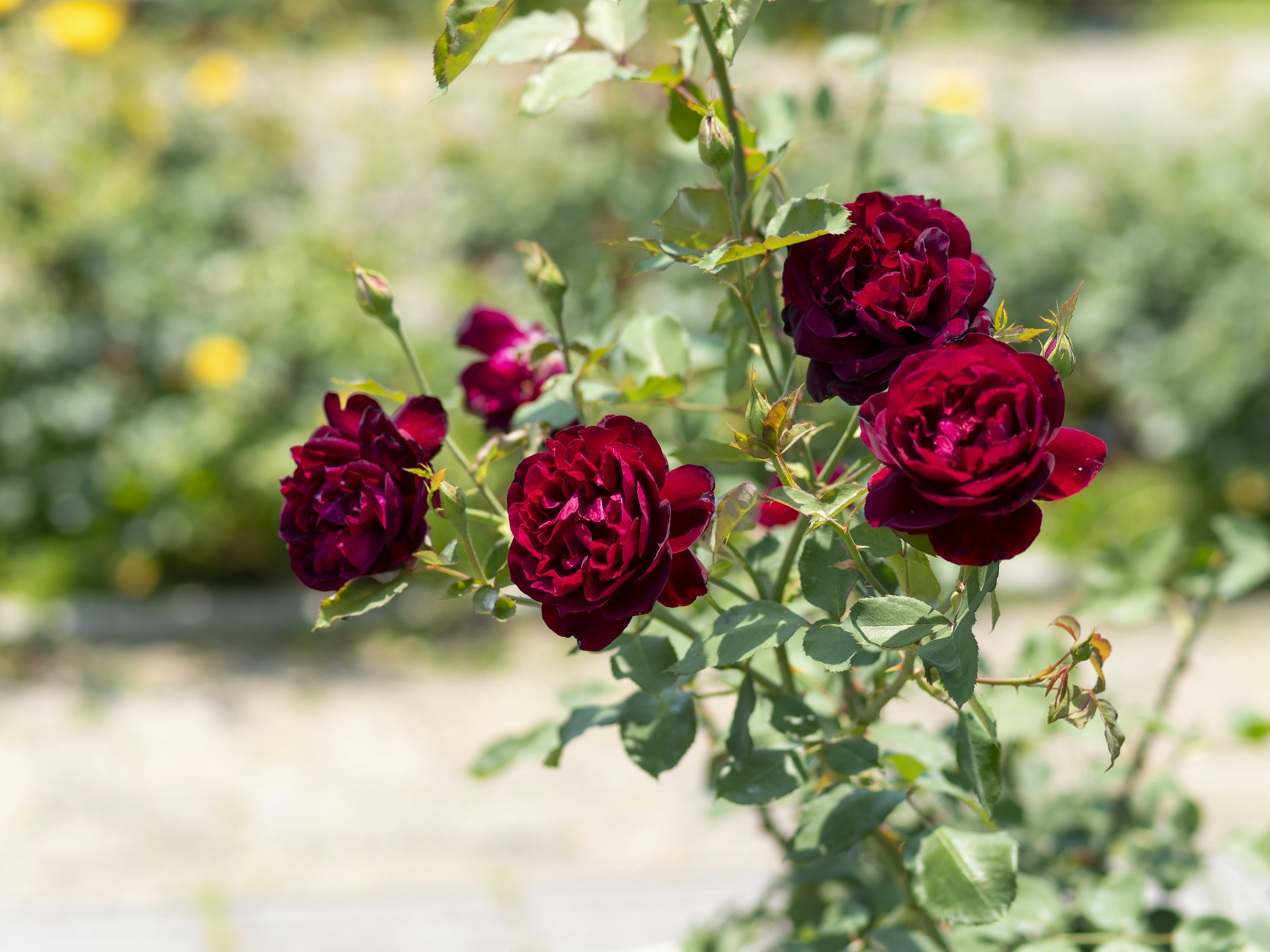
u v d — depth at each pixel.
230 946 2.09
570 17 1.30
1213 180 4.30
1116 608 1.51
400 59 5.17
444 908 2.17
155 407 3.95
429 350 3.93
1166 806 1.71
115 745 3.13
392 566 1.15
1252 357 3.90
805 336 1.13
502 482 3.50
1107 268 4.23
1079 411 4.60
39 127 4.09
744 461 1.17
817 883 1.46
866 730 1.25
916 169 4.07
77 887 2.53
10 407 3.86
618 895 2.18
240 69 4.68
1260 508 4.12
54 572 3.86
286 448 3.77
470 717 3.31
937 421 1.08
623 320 1.38
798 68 4.66
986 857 1.20
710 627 1.17
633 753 1.24
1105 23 12.57
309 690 3.45
